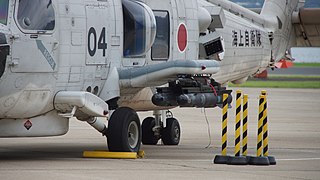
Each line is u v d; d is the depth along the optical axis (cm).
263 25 7419
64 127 5081
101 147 5966
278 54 7656
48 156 5300
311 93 14400
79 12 5088
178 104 5275
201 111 10150
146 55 5722
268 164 4912
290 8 7769
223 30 6681
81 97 4956
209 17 6312
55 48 4912
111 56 5366
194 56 6216
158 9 5891
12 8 4709
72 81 5066
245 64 7056
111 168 4653
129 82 5391
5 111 4769
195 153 5653
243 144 4950
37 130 4966
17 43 4691
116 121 5166
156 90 5541
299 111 10269
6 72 4644
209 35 6362
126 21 5488
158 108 6084
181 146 6266
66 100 4956
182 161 5059
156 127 6306
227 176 4422
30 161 4962
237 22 6969
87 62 5159
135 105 5806
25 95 4781
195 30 6197
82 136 6862
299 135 7288
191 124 8388
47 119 5003
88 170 4556
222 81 6856
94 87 5269
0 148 5856
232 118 9306
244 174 4509
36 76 4806
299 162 5122
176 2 6047
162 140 6353
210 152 5747
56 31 4916
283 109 10562
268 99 12538
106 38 5312
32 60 4769
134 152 5178
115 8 5403
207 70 5350
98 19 5241
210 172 4566
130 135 5253
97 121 5244
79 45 5084
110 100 5362
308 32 7862
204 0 6981
